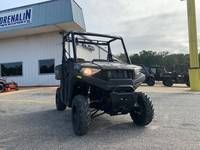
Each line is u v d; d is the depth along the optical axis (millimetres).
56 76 3217
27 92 6453
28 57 9523
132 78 2416
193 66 6973
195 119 2879
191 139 2148
